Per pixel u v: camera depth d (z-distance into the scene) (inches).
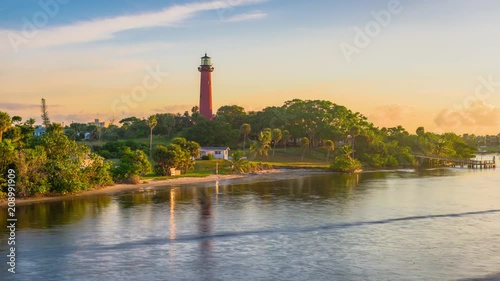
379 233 2342.5
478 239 2210.9
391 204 3312.0
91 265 1792.6
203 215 2824.8
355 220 2684.5
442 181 5191.9
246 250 2007.9
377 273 1702.8
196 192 3998.5
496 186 4606.3
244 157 7066.9
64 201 3366.1
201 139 7800.2
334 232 2362.2
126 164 4488.2
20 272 1708.9
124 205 3196.4
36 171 3491.6
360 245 2096.5
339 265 1795.0
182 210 3002.0
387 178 5620.1
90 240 2170.3
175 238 2222.0
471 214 2893.7
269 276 1670.8
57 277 1658.5
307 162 7603.4
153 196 3690.9
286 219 2709.2
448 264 1807.3
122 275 1680.6
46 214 2819.9
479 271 1723.7
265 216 2805.1
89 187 3941.9
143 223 2564.0
